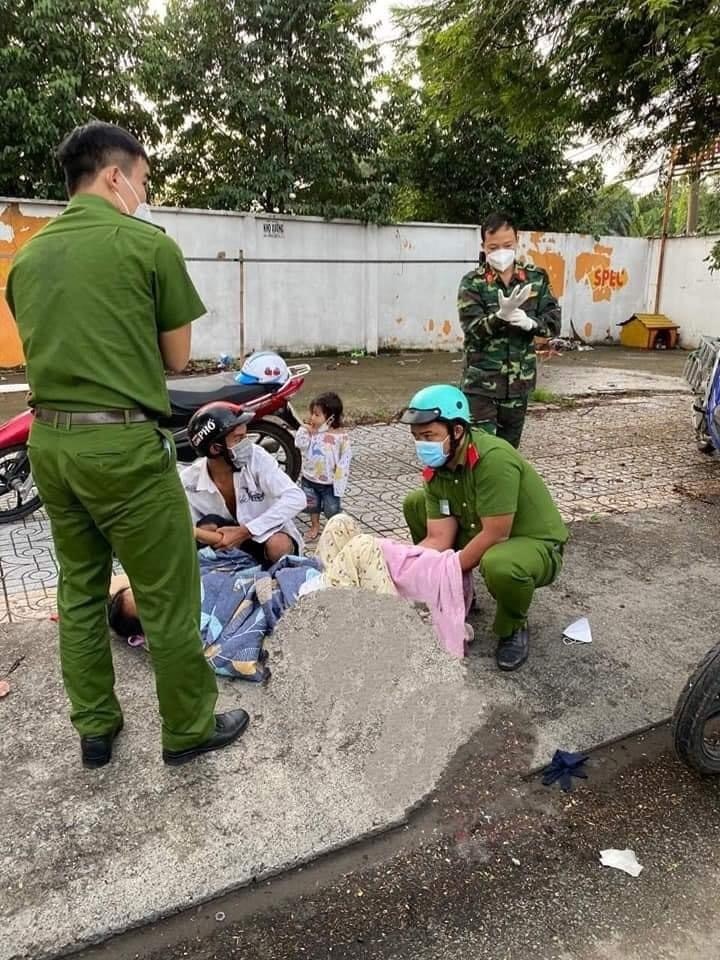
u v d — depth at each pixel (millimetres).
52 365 2004
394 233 14211
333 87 14094
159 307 2086
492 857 2137
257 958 1830
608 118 6727
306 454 4363
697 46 4844
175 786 2350
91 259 1980
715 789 2410
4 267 10938
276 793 2330
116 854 2092
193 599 2295
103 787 2342
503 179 16391
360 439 7121
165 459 2117
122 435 2023
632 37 5672
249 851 2113
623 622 3465
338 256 13789
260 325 13273
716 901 1992
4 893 1965
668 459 6375
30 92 11891
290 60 14188
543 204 16484
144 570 2180
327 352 14070
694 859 2127
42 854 2086
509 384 4176
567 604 3639
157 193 15578
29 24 11523
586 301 16531
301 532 4633
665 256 16609
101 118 13492
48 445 2062
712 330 15883
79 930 1873
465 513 3113
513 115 6949
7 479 4551
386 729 2617
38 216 11039
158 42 13391
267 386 5062
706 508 5094
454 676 2893
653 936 1889
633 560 4188
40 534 4492
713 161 7914
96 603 2348
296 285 13469
